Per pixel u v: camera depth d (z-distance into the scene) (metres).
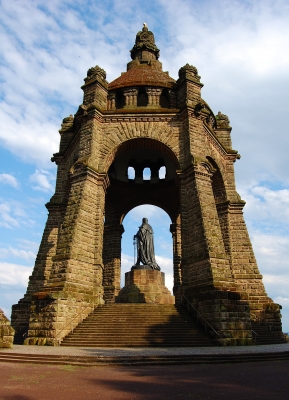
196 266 26.39
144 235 34.75
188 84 34.00
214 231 27.38
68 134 40.12
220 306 22.62
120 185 44.81
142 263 33.94
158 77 37.94
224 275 25.47
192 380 10.62
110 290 41.19
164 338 21.42
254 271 32.16
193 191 29.11
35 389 9.27
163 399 8.14
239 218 34.56
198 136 31.92
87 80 35.19
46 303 23.19
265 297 31.05
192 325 23.36
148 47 50.12
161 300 31.03
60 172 37.53
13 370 12.61
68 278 24.95
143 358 14.59
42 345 21.86
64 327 22.75
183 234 28.53
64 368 13.20
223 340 21.52
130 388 9.40
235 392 8.91
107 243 43.66
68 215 28.23
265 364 14.64
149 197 45.47
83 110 32.69
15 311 31.36
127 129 32.81
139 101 40.47
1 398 8.20
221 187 35.53
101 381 10.42
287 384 10.04
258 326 28.83
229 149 38.78
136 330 22.28
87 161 29.97
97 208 29.70
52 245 33.75
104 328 22.97
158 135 32.56
